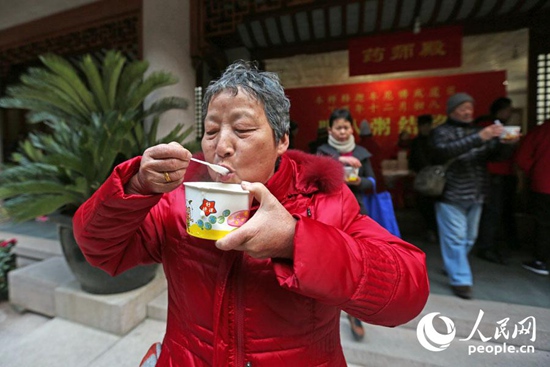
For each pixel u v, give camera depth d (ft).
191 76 11.67
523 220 12.05
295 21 12.70
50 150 8.09
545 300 7.42
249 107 2.16
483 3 11.25
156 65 10.80
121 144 7.32
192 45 11.44
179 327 2.69
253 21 12.47
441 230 7.78
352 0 10.07
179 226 2.60
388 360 6.07
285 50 14.70
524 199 12.90
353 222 2.63
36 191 6.87
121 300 7.42
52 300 8.27
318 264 1.78
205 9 11.39
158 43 10.75
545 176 8.65
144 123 11.15
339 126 6.48
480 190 7.34
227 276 2.29
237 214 1.99
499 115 9.57
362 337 6.49
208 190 1.96
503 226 11.28
